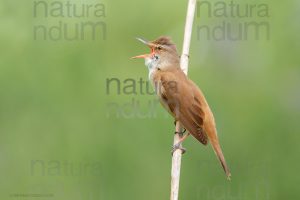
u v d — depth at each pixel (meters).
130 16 15.54
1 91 15.14
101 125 15.14
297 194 15.34
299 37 16.23
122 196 14.93
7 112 15.16
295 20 16.28
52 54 15.29
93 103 15.18
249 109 15.73
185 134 12.38
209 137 12.20
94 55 15.34
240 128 15.52
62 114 15.12
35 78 15.20
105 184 14.95
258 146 15.60
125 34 15.50
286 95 16.02
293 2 16.33
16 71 15.18
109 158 15.02
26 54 15.26
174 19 15.66
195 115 12.23
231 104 15.75
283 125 15.79
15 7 15.30
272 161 15.47
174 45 13.00
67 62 15.23
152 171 15.05
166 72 12.72
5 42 15.23
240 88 15.94
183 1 15.76
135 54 15.47
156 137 15.16
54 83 15.17
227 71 16.08
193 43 16.14
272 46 16.19
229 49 16.20
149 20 15.59
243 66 16.14
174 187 11.50
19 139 15.10
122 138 15.14
